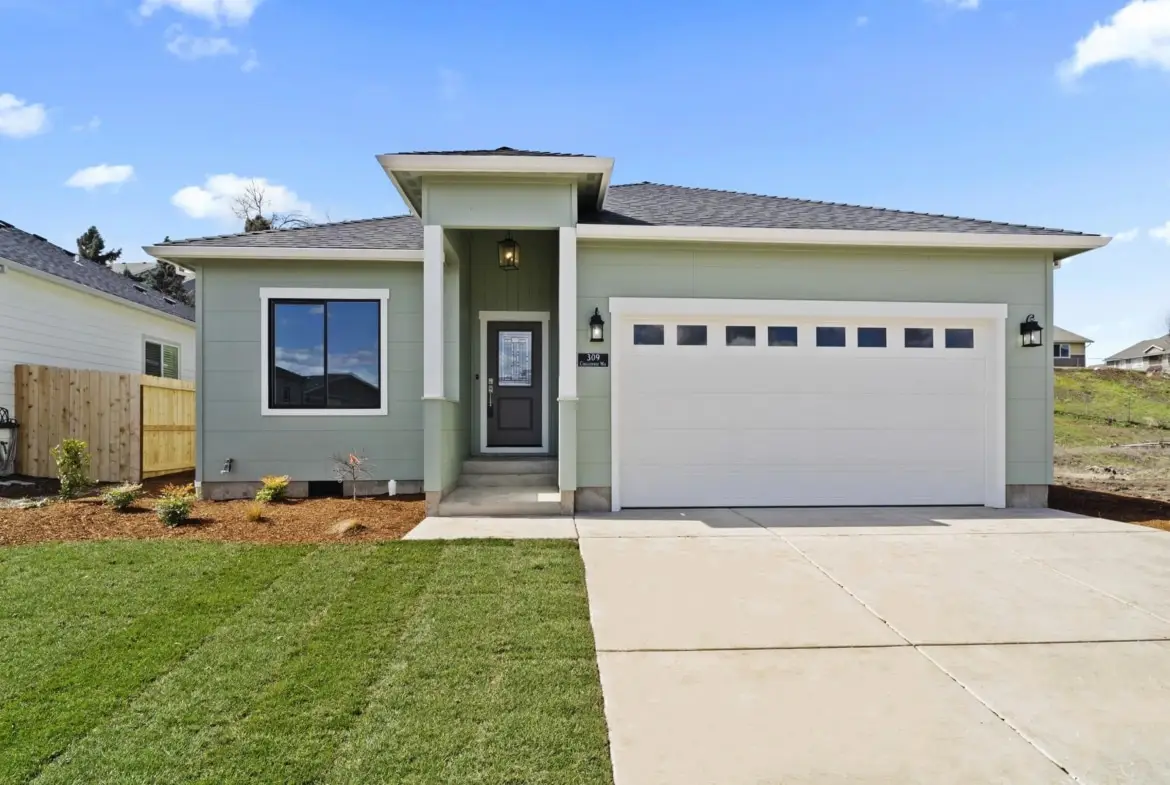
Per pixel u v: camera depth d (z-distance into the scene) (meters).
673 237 7.69
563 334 7.58
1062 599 4.61
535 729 2.83
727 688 3.26
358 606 4.29
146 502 7.78
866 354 8.18
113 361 13.00
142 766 2.51
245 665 3.40
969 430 8.27
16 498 8.65
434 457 7.39
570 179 7.52
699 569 5.28
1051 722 2.95
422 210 7.52
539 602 4.43
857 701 3.14
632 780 2.49
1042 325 8.25
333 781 2.44
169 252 8.53
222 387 8.85
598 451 7.79
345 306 9.01
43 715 2.89
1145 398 25.20
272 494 8.13
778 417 8.09
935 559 5.62
